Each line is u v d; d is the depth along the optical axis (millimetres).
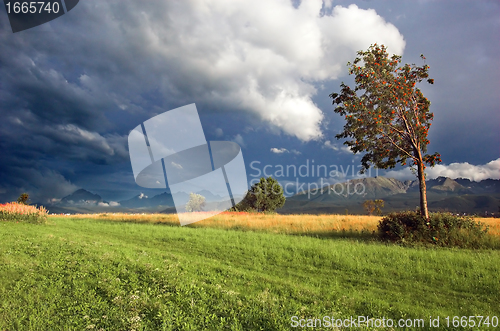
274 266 11125
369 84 18172
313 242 14906
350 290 8523
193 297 7266
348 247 13531
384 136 18562
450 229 15805
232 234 17812
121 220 27641
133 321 5828
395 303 7527
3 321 5797
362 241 15859
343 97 19141
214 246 14484
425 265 10859
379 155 18688
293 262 11570
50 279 8375
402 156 18828
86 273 8938
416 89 18641
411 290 8609
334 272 10336
